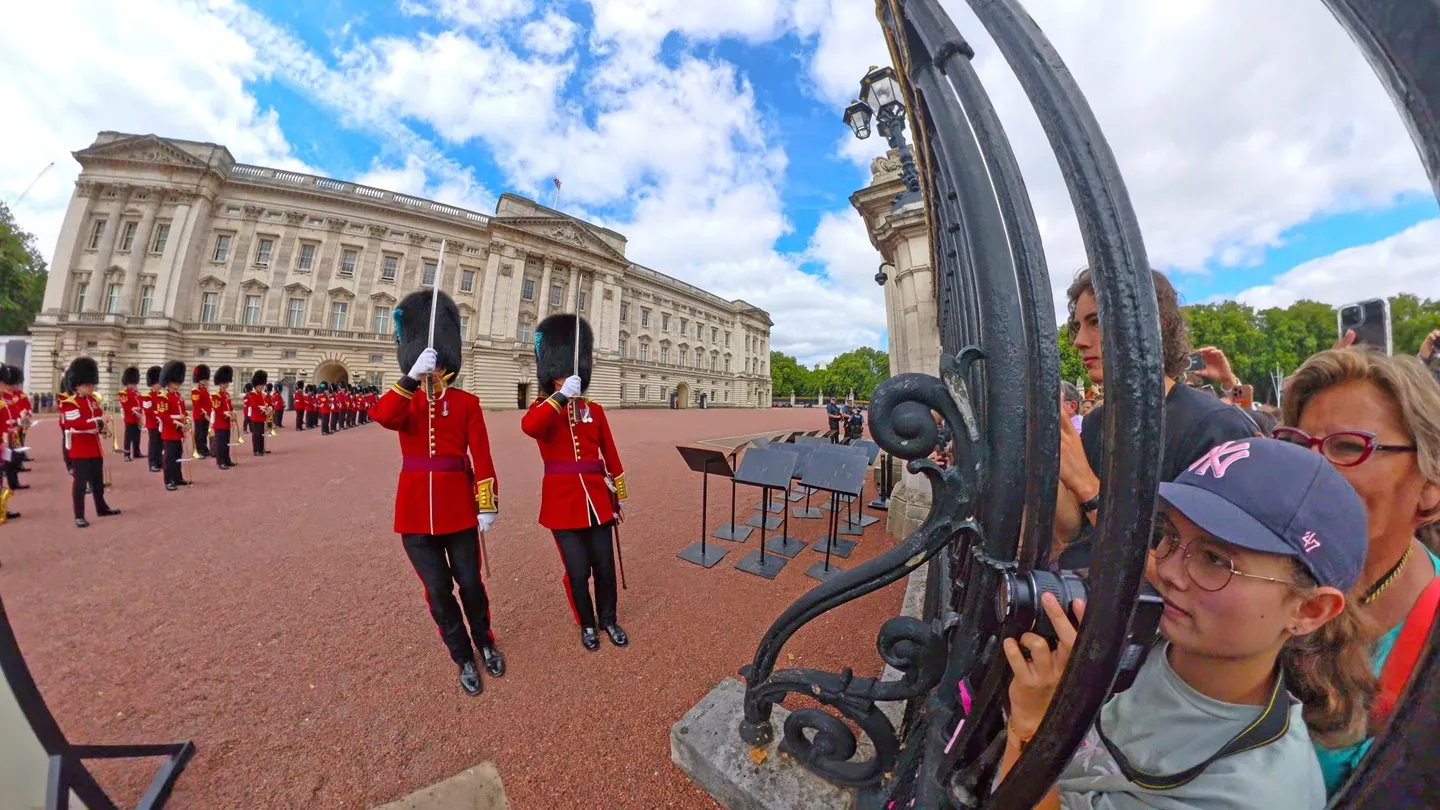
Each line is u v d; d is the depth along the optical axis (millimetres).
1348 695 828
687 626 3131
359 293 33719
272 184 32562
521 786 1911
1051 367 832
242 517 5660
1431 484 995
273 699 2414
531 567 4168
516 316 36188
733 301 62000
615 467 3111
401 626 3117
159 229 31219
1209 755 813
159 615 3266
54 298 29500
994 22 762
